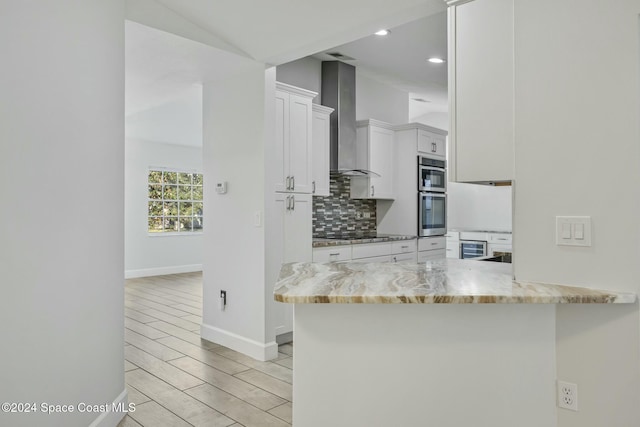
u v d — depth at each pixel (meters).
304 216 3.88
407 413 1.73
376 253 4.52
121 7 2.45
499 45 1.94
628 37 1.63
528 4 1.84
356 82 5.24
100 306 2.21
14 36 1.62
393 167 5.28
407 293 1.60
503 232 6.87
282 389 2.85
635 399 1.63
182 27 2.79
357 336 1.74
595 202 1.70
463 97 2.03
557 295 1.59
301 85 4.56
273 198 3.46
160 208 7.94
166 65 3.38
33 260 1.72
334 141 4.71
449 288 1.70
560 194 1.78
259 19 2.71
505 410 1.73
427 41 4.18
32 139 1.72
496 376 1.73
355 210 5.21
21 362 1.65
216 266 3.85
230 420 2.42
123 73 2.47
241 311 3.60
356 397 1.74
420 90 5.99
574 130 1.74
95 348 2.16
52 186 1.83
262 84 3.40
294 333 1.78
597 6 1.69
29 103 1.70
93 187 2.14
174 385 2.91
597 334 1.69
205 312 3.97
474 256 7.20
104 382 2.25
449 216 8.00
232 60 3.27
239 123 3.59
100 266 2.21
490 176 1.96
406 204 5.19
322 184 4.24
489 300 1.58
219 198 3.80
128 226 7.44
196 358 3.45
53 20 1.84
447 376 1.72
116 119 2.38
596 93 1.70
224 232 3.75
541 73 1.81
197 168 8.41
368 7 2.50
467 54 2.02
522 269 1.86
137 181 7.54
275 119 3.54
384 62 4.79
